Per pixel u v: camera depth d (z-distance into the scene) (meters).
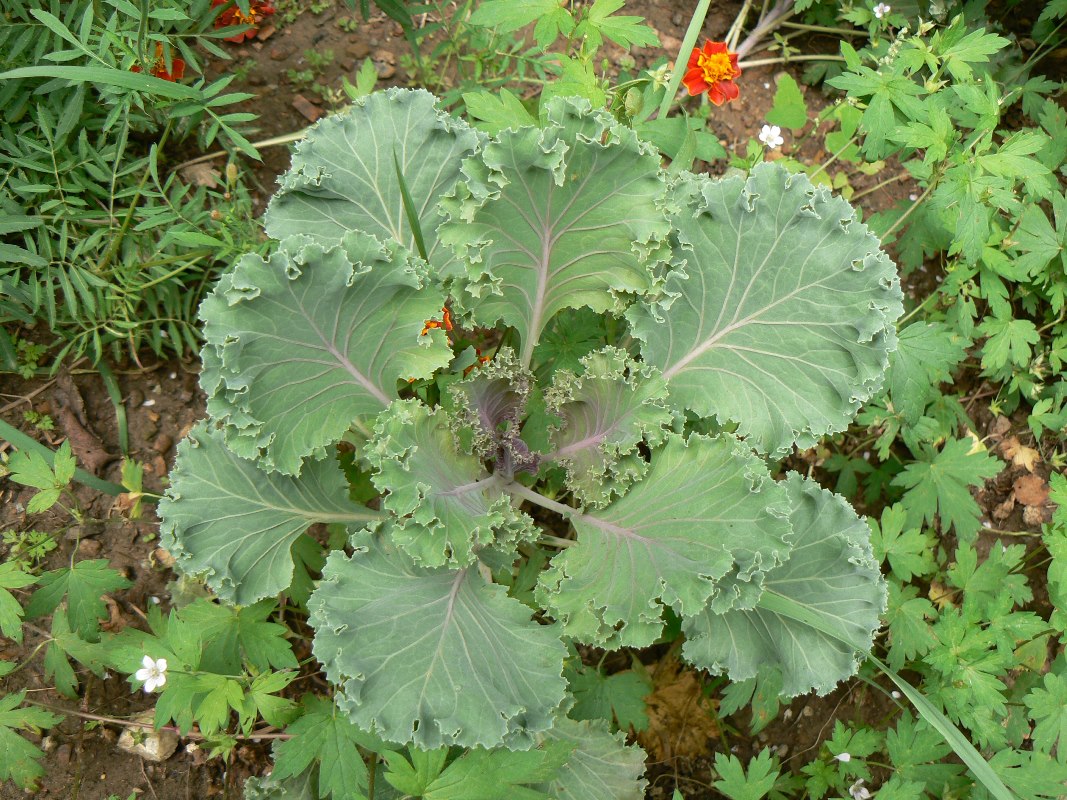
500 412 0.61
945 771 0.63
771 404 0.58
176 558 0.53
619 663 0.71
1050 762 0.61
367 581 0.52
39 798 0.60
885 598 0.55
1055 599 0.66
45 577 0.57
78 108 0.63
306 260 0.49
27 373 0.68
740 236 0.56
